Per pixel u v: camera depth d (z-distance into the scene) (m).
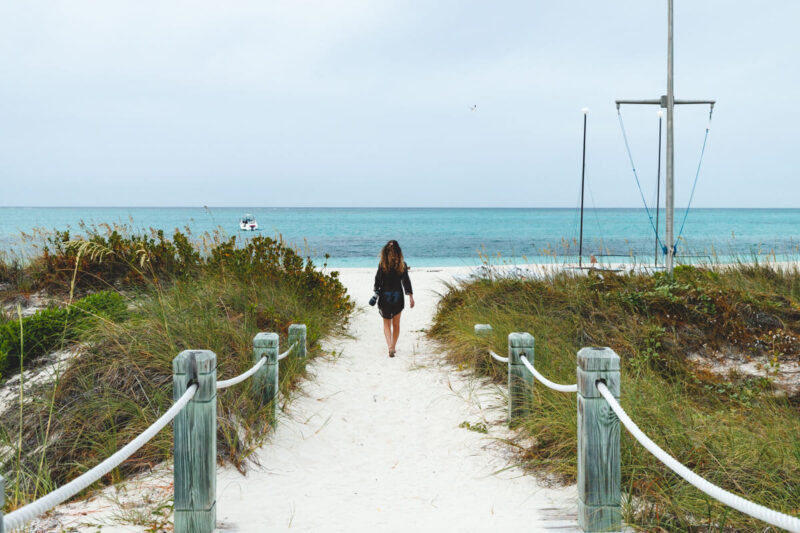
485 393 6.69
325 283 11.26
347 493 4.27
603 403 3.28
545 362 6.48
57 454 4.65
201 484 3.30
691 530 3.32
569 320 8.28
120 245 10.91
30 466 4.55
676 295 8.96
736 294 9.04
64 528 3.40
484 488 4.30
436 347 9.29
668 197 11.45
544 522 3.58
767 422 5.24
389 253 8.93
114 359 5.72
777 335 7.91
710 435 4.40
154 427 2.71
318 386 7.11
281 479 4.52
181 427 3.28
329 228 83.06
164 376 5.53
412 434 5.76
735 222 110.62
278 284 10.16
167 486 4.07
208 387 3.29
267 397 5.47
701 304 8.57
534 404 5.38
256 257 10.77
